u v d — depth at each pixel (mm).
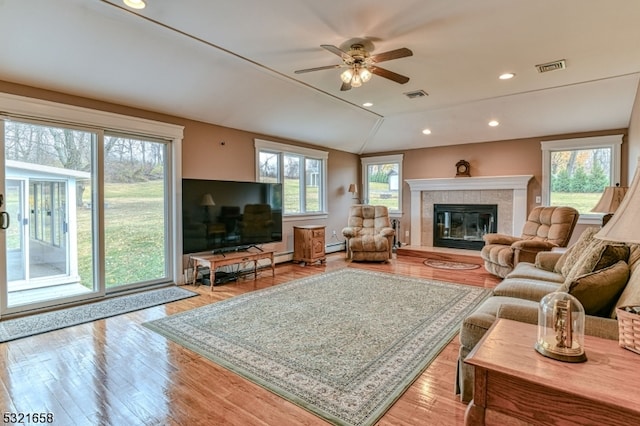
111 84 3604
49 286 3588
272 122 5383
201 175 4781
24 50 2957
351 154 7801
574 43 3191
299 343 2721
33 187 3467
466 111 5559
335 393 2045
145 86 3773
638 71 3906
